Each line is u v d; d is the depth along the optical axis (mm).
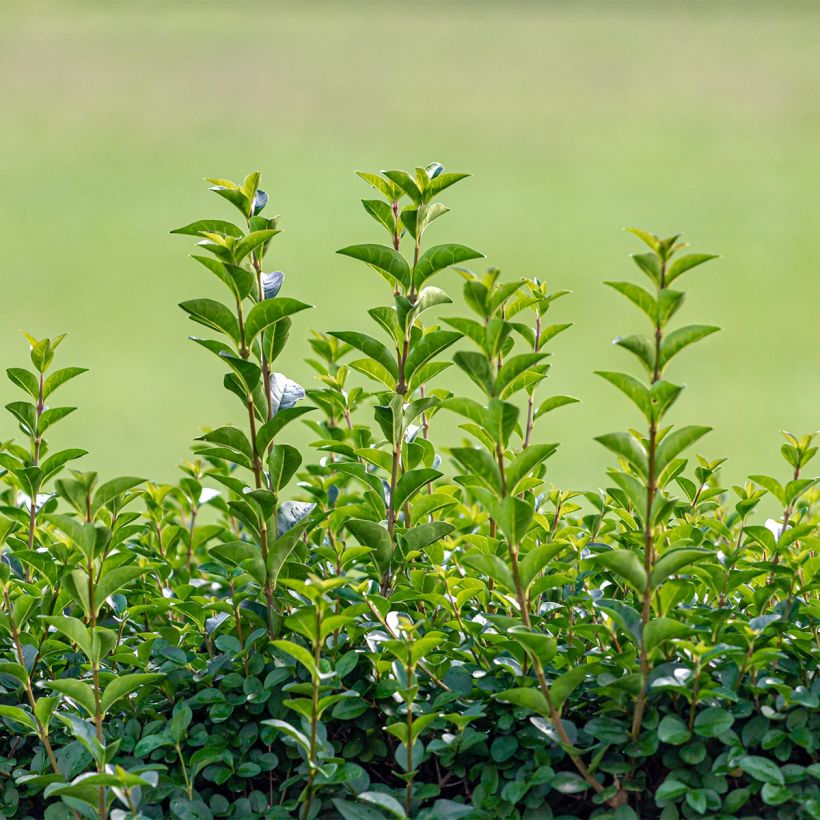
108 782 1941
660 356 2031
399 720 2219
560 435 10828
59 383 2645
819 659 2211
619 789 2139
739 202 19406
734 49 29219
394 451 2357
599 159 22344
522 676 2158
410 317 2287
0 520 2494
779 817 2092
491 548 2412
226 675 2324
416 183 2309
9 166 22031
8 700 2424
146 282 16688
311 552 2650
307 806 2115
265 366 2428
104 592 2119
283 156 22234
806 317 14531
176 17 32781
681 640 2088
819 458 7152
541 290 2725
